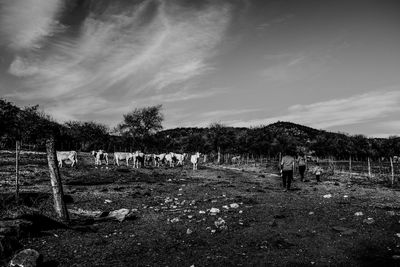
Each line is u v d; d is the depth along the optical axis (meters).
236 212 12.36
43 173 23.59
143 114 75.25
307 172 34.78
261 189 18.98
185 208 13.31
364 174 33.84
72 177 22.64
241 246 8.61
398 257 7.50
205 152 72.81
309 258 7.75
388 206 13.12
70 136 68.62
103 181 21.73
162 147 78.94
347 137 78.56
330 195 15.84
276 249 8.37
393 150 76.44
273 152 66.56
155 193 17.28
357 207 12.77
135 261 7.65
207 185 20.77
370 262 7.40
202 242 8.89
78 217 11.58
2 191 14.76
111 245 8.73
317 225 10.38
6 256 7.54
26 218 9.43
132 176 24.81
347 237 9.16
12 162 29.53
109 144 77.31
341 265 7.30
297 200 14.88
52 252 8.07
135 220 11.43
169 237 9.40
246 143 68.00
